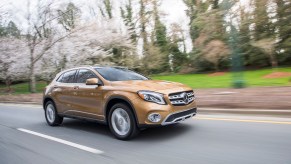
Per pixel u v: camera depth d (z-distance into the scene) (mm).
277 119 7188
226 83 19422
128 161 4969
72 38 28609
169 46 42969
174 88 6109
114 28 33344
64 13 26078
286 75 21922
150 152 5344
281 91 10719
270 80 19234
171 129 6945
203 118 8008
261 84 16734
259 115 7887
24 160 5441
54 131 7906
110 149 5742
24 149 6199
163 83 6461
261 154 4766
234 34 13336
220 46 33469
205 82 22234
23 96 21031
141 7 37406
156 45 39312
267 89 11773
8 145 6652
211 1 38469
